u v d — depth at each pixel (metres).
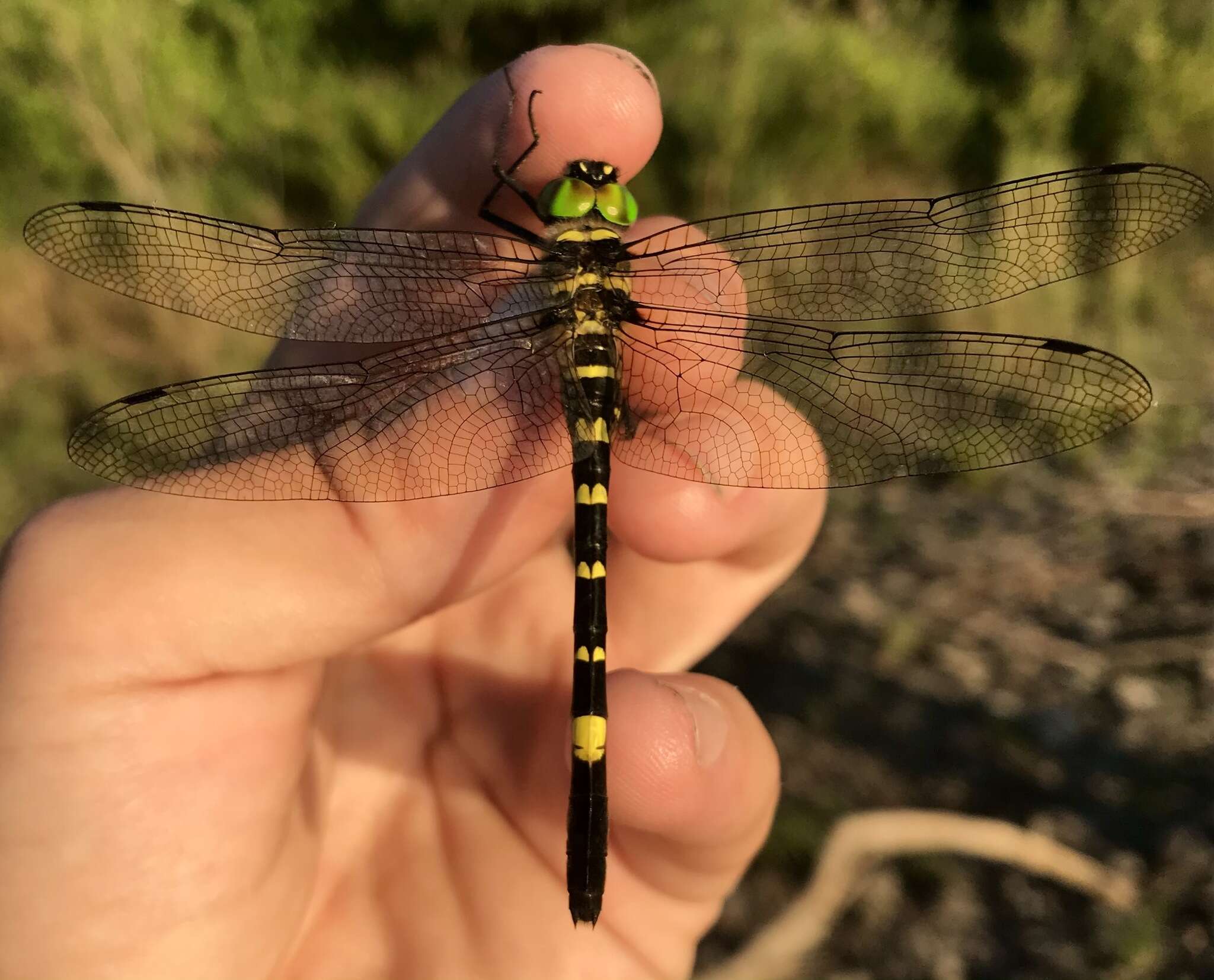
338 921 0.07
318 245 0.08
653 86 0.08
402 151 0.21
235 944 0.06
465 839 0.07
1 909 0.05
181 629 0.05
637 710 0.07
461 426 0.07
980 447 0.08
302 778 0.07
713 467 0.08
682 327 0.08
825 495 0.09
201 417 0.06
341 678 0.08
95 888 0.05
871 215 0.08
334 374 0.07
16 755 0.05
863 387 0.08
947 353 0.08
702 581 0.09
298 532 0.06
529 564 0.09
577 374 0.08
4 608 0.05
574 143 0.08
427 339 0.07
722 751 0.07
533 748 0.08
